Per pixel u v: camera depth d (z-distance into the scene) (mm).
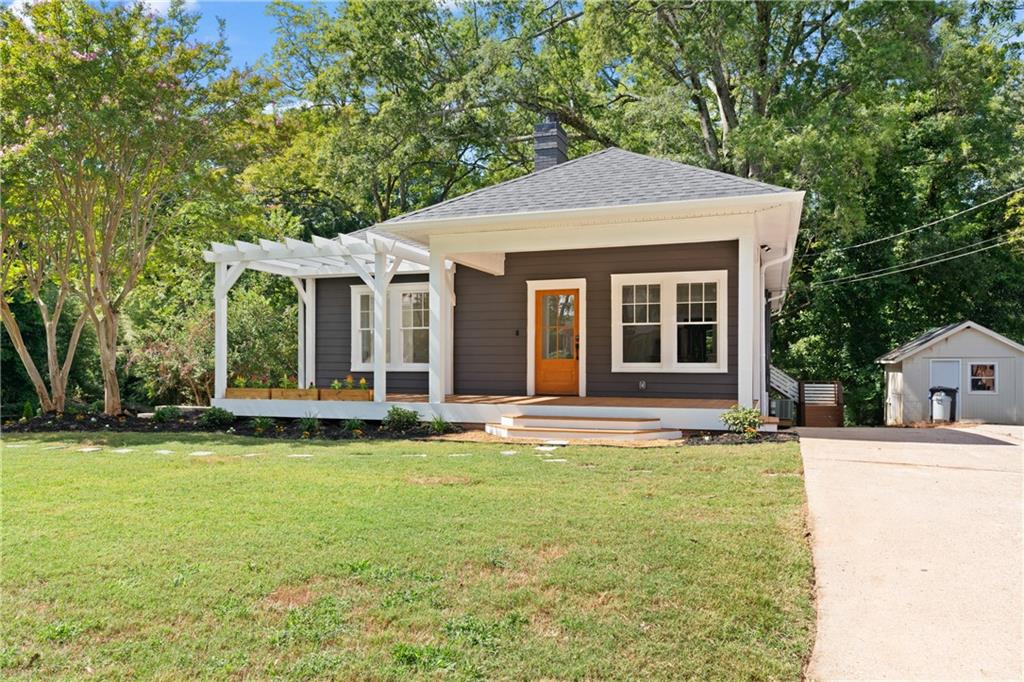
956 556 4773
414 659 3467
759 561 4656
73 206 13992
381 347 12766
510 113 23859
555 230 11586
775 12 21219
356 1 23547
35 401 20828
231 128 14461
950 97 22234
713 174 11031
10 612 4074
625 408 11227
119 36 12945
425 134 23109
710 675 3320
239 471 7922
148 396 22266
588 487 6875
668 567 4559
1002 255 23750
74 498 6637
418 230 11898
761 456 8352
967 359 17109
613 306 13055
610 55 21500
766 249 13750
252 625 3857
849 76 20312
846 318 26094
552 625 3805
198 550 5000
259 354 19750
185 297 22719
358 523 5586
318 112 24875
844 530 5328
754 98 22531
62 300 15047
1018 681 3242
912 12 19250
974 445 9328
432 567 4598
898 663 3432
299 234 26469
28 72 12516
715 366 12398
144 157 14203
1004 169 23047
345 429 12070
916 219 24406
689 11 21156
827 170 18734
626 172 11820
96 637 3779
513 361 13836
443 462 8383
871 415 25953
